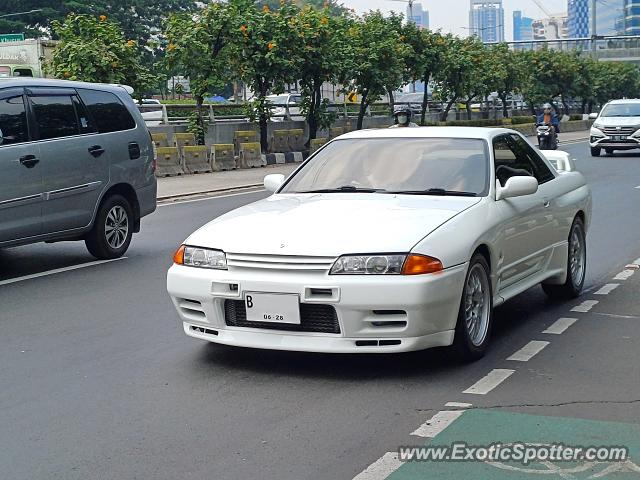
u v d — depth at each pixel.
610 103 32.22
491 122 45.34
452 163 7.41
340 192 7.39
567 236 8.65
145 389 6.18
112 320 8.26
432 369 6.49
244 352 7.04
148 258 11.75
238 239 6.38
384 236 6.16
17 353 7.19
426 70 40.81
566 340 7.36
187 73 27.50
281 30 29.11
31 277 10.48
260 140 29.50
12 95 10.49
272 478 4.62
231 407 5.76
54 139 10.86
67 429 5.44
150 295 9.35
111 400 5.96
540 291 9.40
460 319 6.43
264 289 6.14
